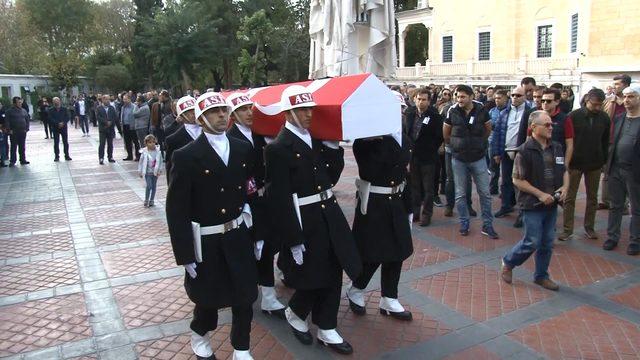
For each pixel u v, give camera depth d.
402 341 4.16
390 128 3.94
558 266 5.76
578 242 6.59
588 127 6.39
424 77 33.16
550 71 25.55
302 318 4.19
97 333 4.42
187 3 41.62
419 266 5.85
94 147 19.05
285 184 3.73
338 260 3.86
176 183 3.41
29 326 4.58
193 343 3.91
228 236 3.54
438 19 35.75
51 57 43.62
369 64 8.91
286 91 3.80
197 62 41.59
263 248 4.50
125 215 8.54
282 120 4.38
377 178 4.27
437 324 4.43
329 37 8.95
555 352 3.94
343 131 3.69
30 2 53.34
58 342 4.29
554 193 4.95
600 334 4.20
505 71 29.09
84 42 56.97
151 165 8.98
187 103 5.79
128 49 54.12
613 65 21.20
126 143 15.04
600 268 5.66
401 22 38.34
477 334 4.24
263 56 40.62
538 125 4.89
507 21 31.64
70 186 11.39
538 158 4.92
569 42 28.17
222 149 3.56
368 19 8.78
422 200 7.77
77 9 55.09
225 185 3.50
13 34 45.16
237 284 3.49
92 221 8.20
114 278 5.68
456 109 6.84
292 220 3.71
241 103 4.41
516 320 4.47
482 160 6.81
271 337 4.29
